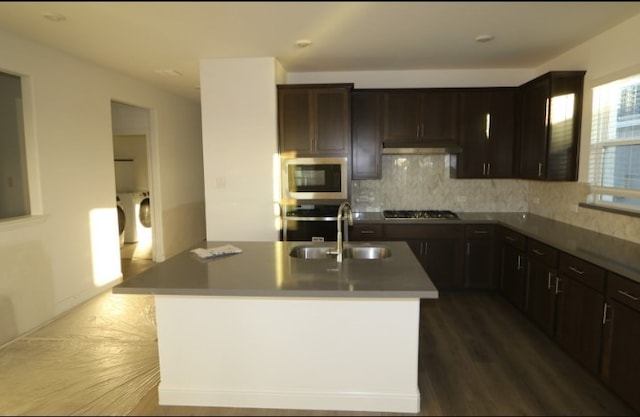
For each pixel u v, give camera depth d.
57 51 3.77
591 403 2.48
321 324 2.37
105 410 2.46
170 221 6.15
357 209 5.01
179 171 6.42
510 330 3.54
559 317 3.10
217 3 2.59
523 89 4.32
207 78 4.08
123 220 6.91
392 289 2.06
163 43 3.52
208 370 2.46
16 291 3.40
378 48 3.72
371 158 4.58
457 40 3.49
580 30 3.28
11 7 2.65
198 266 2.52
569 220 3.97
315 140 4.24
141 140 7.30
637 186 3.09
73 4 2.59
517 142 4.45
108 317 3.86
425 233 4.41
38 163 3.58
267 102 4.08
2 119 3.50
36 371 2.90
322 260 2.65
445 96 4.50
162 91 5.80
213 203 4.21
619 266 2.41
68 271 4.00
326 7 2.67
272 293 2.08
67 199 3.96
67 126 3.94
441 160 4.93
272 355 2.41
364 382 2.40
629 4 2.71
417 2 2.61
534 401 2.50
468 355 3.09
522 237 3.74
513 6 2.71
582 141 3.72
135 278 2.28
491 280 4.44
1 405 2.51
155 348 3.25
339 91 4.20
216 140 4.15
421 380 2.74
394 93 4.51
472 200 4.95
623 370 2.36
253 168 4.16
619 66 3.18
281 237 4.34
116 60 4.12
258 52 3.83
